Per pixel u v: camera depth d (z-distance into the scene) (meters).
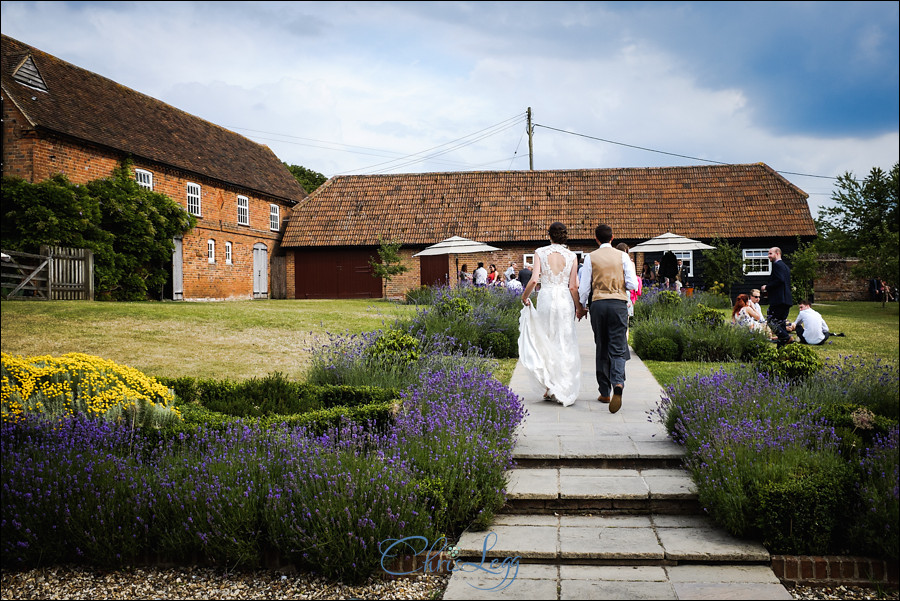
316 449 5.73
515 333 14.00
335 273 35.16
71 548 5.15
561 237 8.88
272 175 37.00
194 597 4.61
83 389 6.93
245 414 7.75
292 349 13.07
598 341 8.32
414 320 14.14
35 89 22.58
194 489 5.23
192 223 26.88
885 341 14.52
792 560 4.73
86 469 5.47
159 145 27.12
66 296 20.45
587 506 5.70
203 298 29.06
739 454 5.41
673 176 35.50
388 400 8.08
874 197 32.22
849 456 5.78
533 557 4.92
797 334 14.12
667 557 4.83
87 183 22.61
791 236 31.58
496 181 36.62
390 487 5.08
